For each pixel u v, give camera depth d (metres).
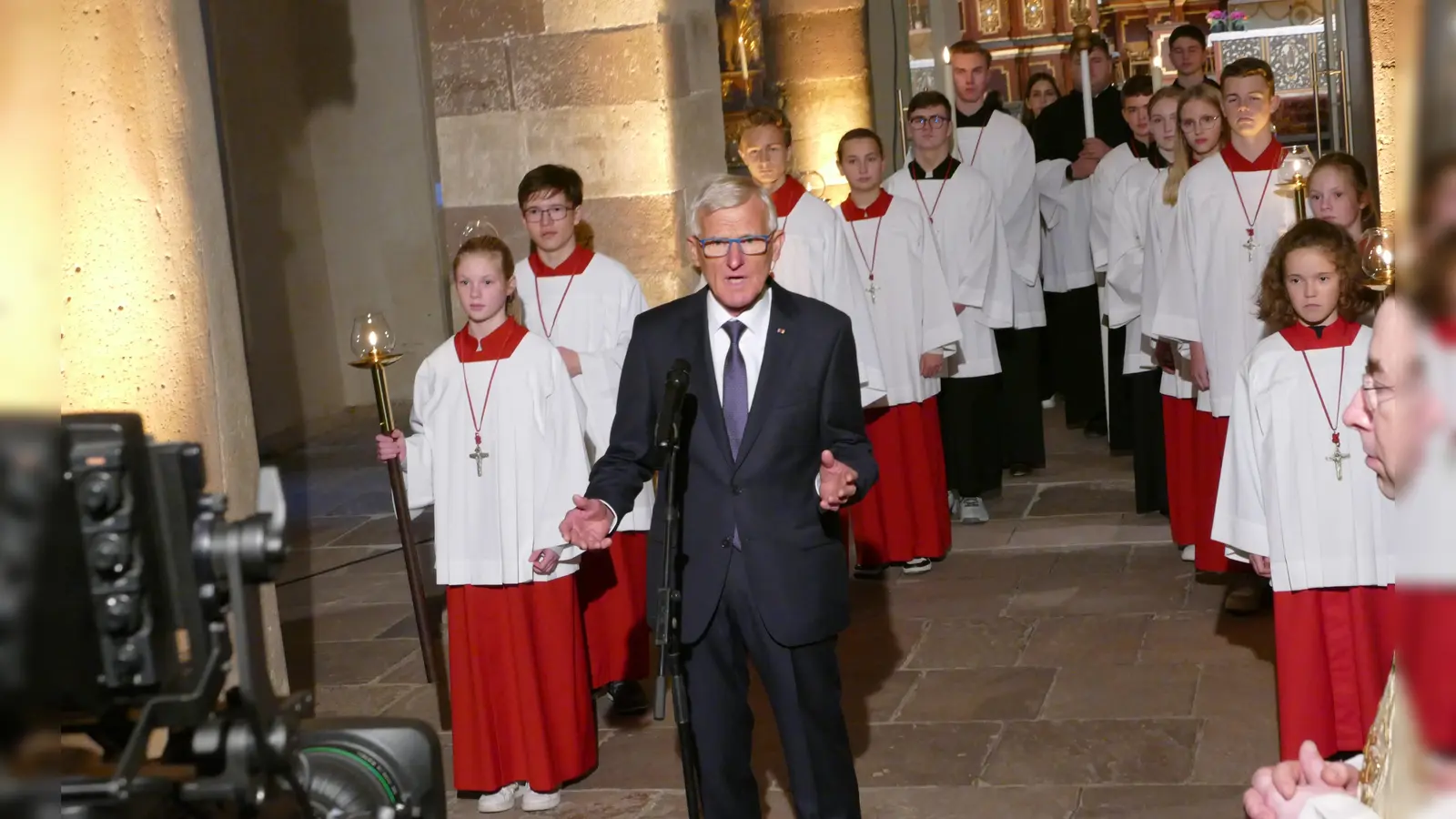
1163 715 4.65
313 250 11.47
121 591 1.63
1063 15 14.39
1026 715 4.75
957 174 7.16
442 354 4.48
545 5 6.35
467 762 4.40
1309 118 6.70
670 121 6.36
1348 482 3.68
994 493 7.70
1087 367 8.85
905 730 4.72
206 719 1.74
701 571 3.35
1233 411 3.85
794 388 3.37
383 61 11.43
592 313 5.26
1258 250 5.61
